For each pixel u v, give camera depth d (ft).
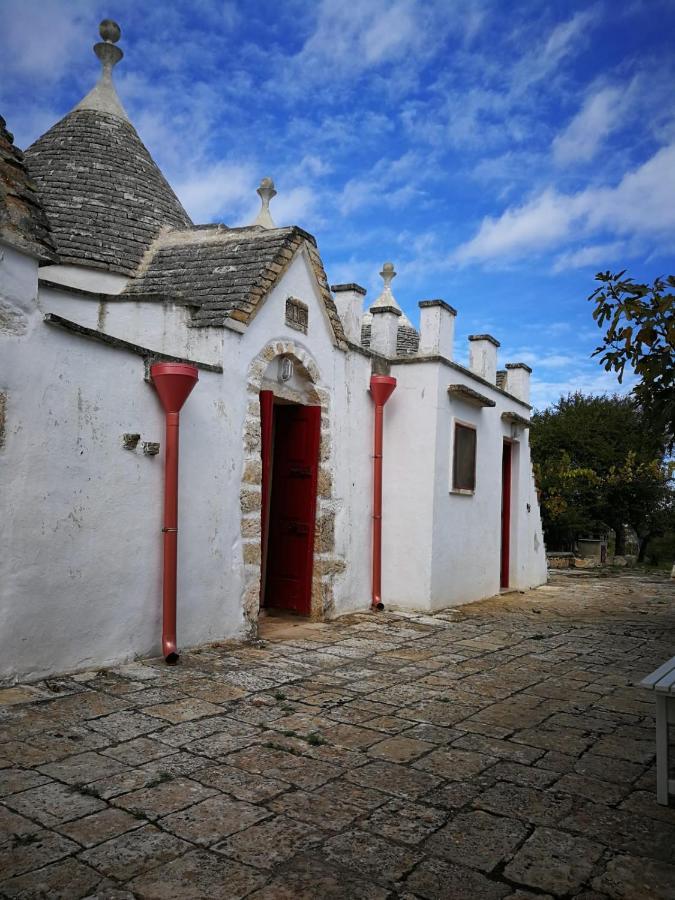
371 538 30.71
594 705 16.94
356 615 28.60
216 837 9.64
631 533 98.94
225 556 21.90
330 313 27.63
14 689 15.24
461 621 29.07
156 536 19.24
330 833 9.91
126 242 27.27
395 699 16.81
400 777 12.03
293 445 27.84
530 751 13.57
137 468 18.60
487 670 20.33
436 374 31.30
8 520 15.17
